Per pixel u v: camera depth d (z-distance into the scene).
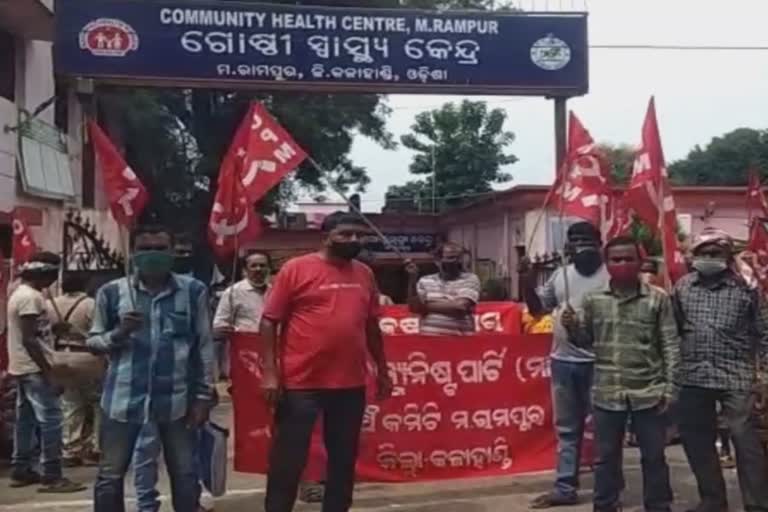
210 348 6.11
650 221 7.83
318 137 25.00
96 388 9.38
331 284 6.31
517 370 8.26
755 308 7.06
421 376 8.08
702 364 7.03
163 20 14.92
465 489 8.13
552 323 8.23
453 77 15.42
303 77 15.17
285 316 6.33
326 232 6.38
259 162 7.89
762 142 44.28
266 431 7.68
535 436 8.28
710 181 44.62
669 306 6.82
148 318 5.96
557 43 15.61
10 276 10.19
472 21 15.45
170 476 6.07
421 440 8.09
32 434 8.52
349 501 6.49
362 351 6.42
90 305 9.31
